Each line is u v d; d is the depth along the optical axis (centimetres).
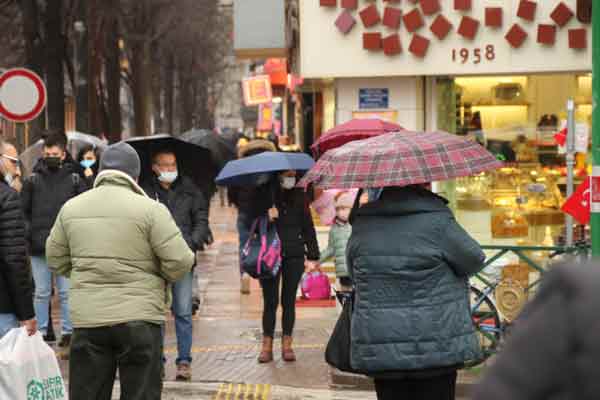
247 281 3672
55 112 5550
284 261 2359
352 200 2495
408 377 1377
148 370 1500
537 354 476
